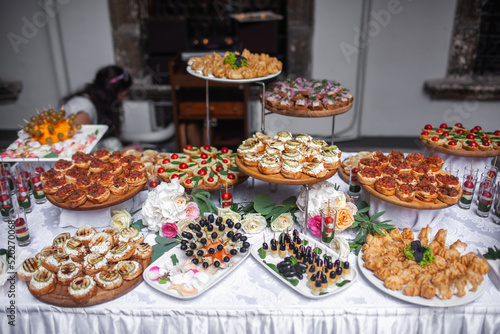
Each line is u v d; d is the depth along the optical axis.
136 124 5.16
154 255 2.06
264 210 2.28
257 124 5.04
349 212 2.13
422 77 4.91
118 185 2.21
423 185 2.14
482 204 2.32
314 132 5.21
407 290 1.83
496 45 4.76
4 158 2.56
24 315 1.87
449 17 4.59
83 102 3.70
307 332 1.87
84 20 4.73
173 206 2.13
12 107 5.12
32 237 2.22
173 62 4.18
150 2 4.84
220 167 2.45
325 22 4.69
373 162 2.35
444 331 1.85
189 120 4.56
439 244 2.03
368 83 4.98
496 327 1.84
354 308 1.82
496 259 1.97
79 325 1.87
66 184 2.22
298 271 1.92
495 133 2.70
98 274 1.90
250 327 1.86
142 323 1.86
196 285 1.87
